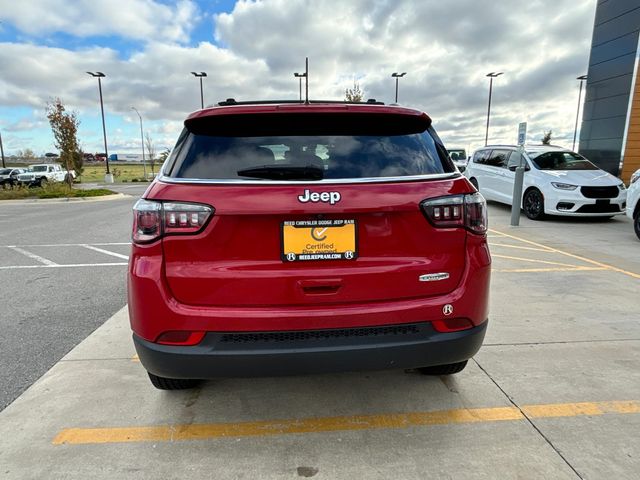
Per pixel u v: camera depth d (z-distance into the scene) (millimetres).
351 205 2021
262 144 2211
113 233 9508
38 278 5625
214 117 2266
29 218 12625
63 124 26859
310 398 2768
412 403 2697
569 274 5500
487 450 2260
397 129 2391
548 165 10523
